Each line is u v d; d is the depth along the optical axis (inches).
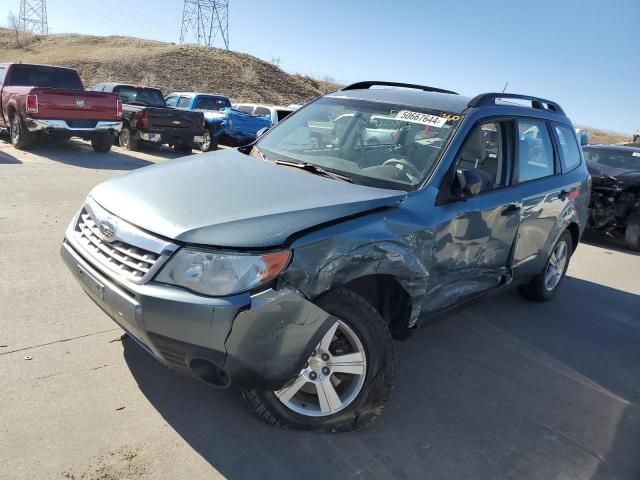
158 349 108.0
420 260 134.7
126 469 106.1
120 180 137.9
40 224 251.9
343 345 123.2
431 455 122.3
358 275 120.4
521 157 181.8
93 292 119.0
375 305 140.7
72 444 110.7
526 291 231.3
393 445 123.8
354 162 152.4
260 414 120.3
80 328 157.1
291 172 142.6
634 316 231.6
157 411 124.5
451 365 166.2
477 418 139.4
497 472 120.0
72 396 125.8
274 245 107.1
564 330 206.1
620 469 126.6
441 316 156.9
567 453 130.0
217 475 107.7
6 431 111.6
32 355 140.1
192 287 103.6
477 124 157.3
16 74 504.7
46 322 158.2
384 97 174.1
